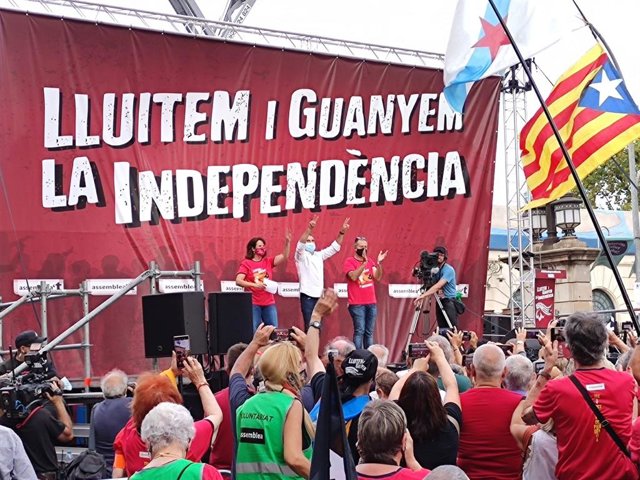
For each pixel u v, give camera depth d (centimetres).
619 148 1052
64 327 1163
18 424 698
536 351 944
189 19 1294
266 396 455
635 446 463
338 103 1365
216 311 894
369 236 1373
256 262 1208
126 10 1259
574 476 495
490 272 2689
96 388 1122
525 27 1112
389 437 411
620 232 2967
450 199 1426
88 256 1187
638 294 1909
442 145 1427
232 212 1287
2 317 1013
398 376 633
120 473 543
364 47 1405
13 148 1152
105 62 1215
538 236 2166
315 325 505
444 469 339
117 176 1213
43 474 695
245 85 1304
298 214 1331
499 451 551
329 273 1343
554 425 515
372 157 1383
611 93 1060
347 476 383
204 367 920
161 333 847
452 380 537
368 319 1293
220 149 1284
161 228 1237
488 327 1559
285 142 1329
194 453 464
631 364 483
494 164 1454
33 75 1169
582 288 2069
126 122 1225
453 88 1209
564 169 1091
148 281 1219
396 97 1402
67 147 1184
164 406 412
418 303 1239
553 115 1103
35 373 731
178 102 1259
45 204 1166
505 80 1528
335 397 393
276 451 445
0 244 1137
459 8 1130
